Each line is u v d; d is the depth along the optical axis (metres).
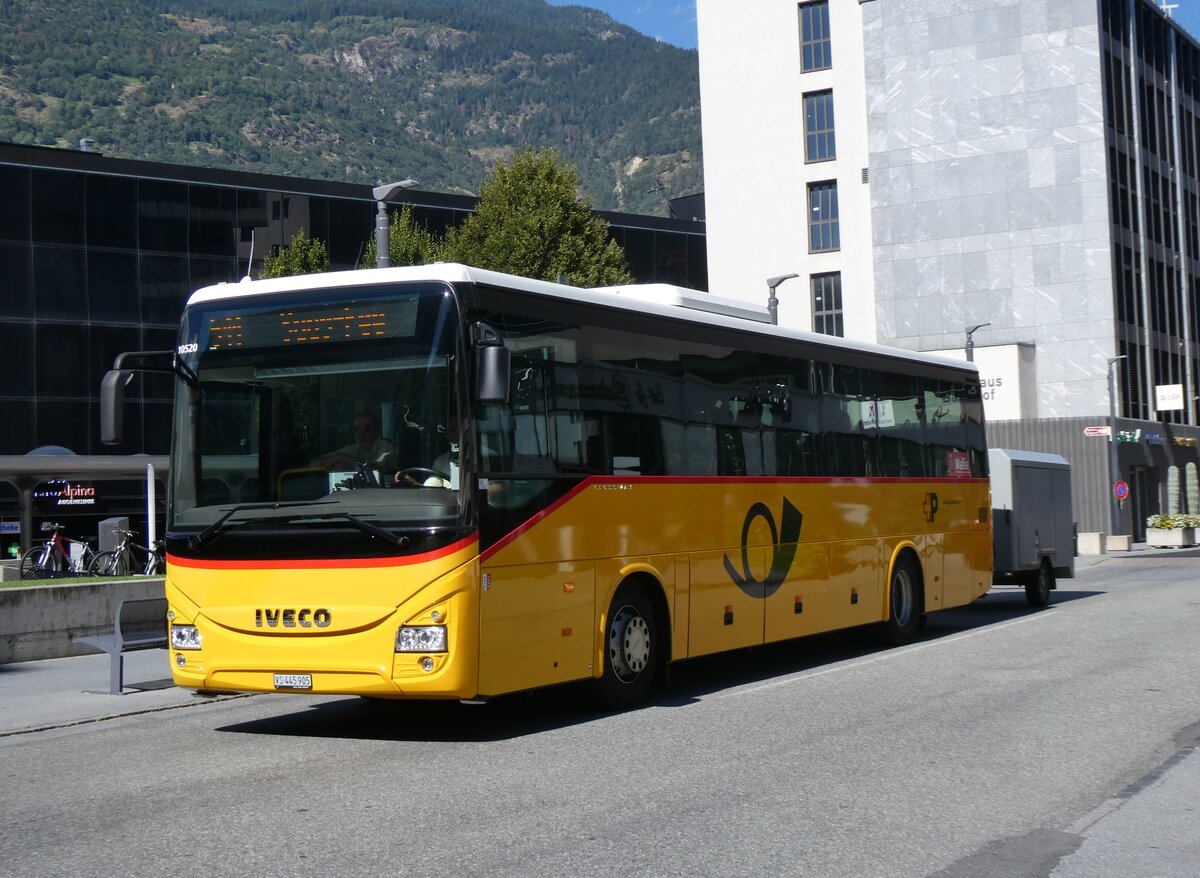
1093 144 55.66
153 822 7.67
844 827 7.37
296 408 10.48
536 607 10.76
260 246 46.34
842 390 16.17
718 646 13.32
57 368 42.81
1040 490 23.88
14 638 16.95
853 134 59.97
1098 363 55.44
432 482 10.05
